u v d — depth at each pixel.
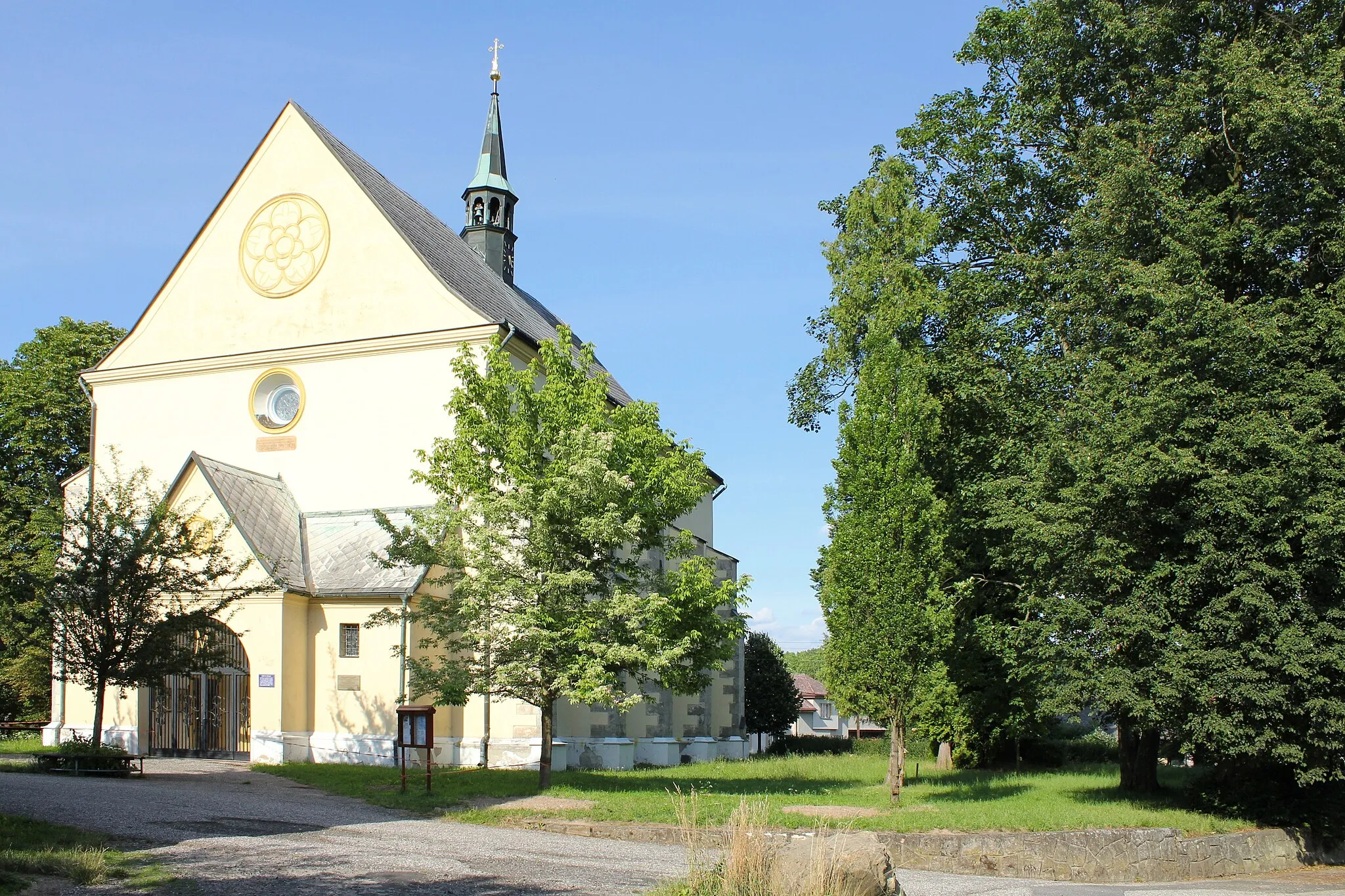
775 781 24.47
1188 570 18.84
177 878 11.52
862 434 20.88
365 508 29.47
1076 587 20.33
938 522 20.91
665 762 31.41
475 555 20.64
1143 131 23.97
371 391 29.98
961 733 32.19
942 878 15.53
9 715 33.88
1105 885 15.64
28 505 29.69
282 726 25.70
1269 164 22.42
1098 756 36.56
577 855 14.73
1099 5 24.81
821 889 10.15
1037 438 24.88
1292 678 18.36
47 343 42.31
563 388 21.31
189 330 32.00
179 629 21.84
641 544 22.09
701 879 10.91
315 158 31.45
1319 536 18.00
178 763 25.41
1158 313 20.39
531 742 26.66
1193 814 19.97
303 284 31.05
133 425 32.12
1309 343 20.39
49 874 11.23
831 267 26.16
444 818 17.73
